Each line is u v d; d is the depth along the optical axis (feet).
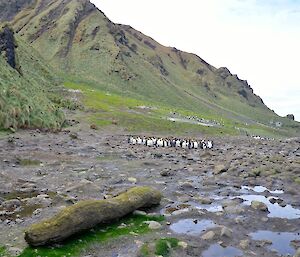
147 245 54.44
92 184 88.02
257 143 260.83
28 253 49.88
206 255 53.47
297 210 77.10
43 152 141.08
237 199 83.30
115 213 63.46
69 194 81.30
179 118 438.81
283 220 70.03
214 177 108.58
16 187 86.58
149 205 73.82
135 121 322.14
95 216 59.21
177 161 139.74
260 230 64.80
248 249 56.13
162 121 350.43
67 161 127.34
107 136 231.30
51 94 376.89
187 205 78.23
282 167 119.44
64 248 52.26
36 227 52.60
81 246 53.36
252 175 109.81
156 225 63.16
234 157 151.23
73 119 285.02
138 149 175.52
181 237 59.16
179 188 93.61
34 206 71.77
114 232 59.26
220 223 67.26
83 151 153.69
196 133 329.31
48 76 542.16
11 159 120.37
